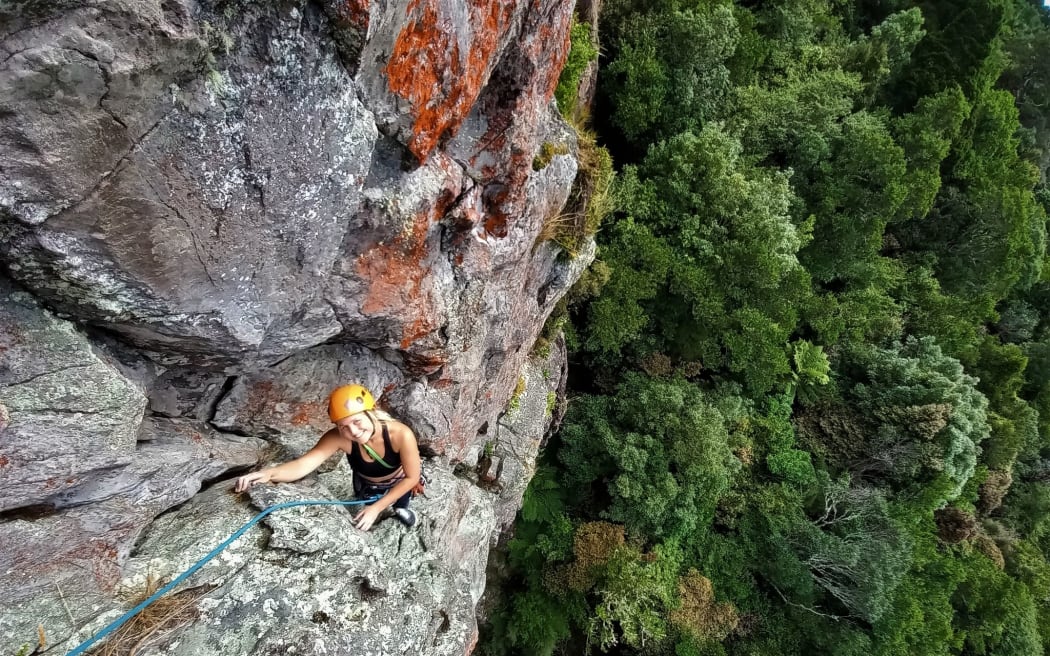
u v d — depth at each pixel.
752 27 14.82
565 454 13.26
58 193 2.32
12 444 2.71
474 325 5.98
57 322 2.82
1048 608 20.28
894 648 14.37
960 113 17.17
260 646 3.17
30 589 2.88
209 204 2.82
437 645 3.90
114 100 2.27
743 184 12.70
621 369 14.22
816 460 16.62
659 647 12.80
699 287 12.95
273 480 4.07
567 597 12.27
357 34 2.92
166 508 3.67
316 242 3.50
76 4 2.06
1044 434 22.92
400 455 4.02
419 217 4.26
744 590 14.13
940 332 18.52
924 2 19.17
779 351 13.86
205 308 3.19
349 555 3.90
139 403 3.25
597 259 12.57
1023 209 19.94
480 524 7.45
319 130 3.10
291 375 4.67
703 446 12.45
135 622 3.02
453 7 3.65
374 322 4.62
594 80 11.25
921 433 15.84
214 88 2.57
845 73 16.30
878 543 14.16
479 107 4.81
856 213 16.30
